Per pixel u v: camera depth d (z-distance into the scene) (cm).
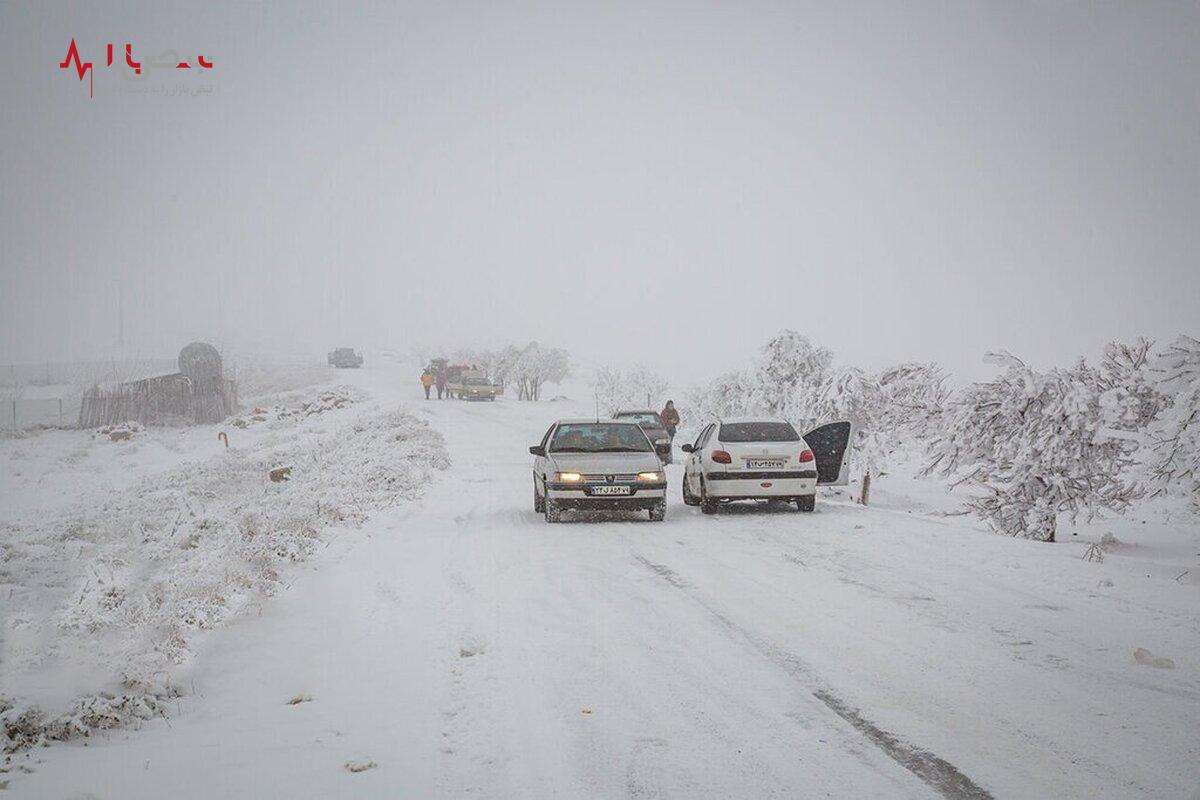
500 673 618
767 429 1532
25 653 732
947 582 900
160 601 830
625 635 715
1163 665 605
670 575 964
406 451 2447
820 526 1321
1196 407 1031
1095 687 563
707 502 1490
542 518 1475
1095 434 1198
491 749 479
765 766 446
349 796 420
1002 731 488
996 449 1276
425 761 464
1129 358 1241
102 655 710
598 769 448
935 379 1919
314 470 2281
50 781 452
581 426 1545
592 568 1012
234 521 1328
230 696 598
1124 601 809
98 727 543
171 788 437
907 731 491
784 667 620
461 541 1222
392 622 777
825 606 804
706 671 615
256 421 4525
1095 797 401
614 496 1380
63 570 1229
